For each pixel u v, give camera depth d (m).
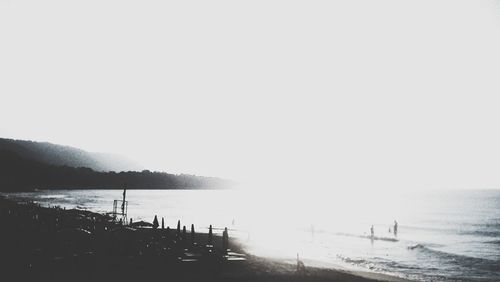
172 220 89.88
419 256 52.16
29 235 30.61
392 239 69.62
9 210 50.81
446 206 167.88
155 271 24.31
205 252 29.61
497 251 59.41
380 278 36.00
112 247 27.72
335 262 46.59
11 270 21.52
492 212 136.62
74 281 20.88
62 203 126.88
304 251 54.56
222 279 24.77
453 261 48.56
